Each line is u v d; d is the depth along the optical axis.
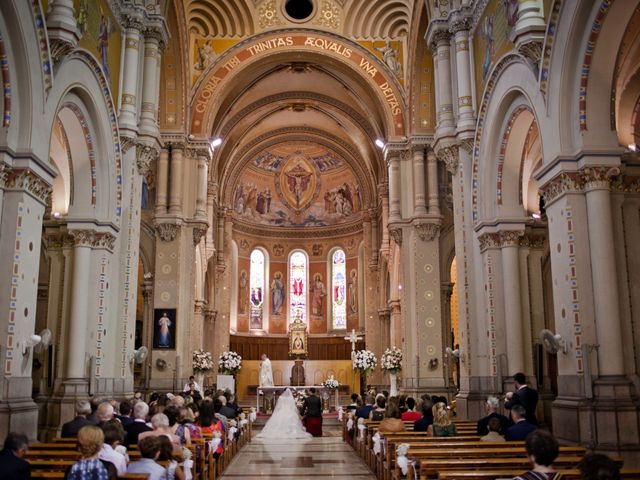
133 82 16.33
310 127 37.91
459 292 16.95
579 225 11.42
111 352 15.45
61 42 11.87
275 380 39.75
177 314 23.39
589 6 11.09
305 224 42.94
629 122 14.75
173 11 22.33
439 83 17.94
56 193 16.27
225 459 13.77
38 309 19.33
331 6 26.11
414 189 24.53
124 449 7.36
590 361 10.98
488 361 15.75
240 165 38.09
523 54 12.70
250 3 25.69
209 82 25.61
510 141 15.38
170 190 24.19
